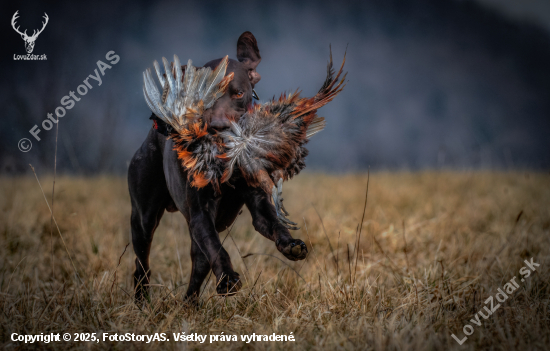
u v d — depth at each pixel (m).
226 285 9.24
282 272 12.37
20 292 11.76
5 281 12.88
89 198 25.09
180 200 10.91
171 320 9.59
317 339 8.91
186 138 9.86
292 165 10.70
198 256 10.50
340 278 12.10
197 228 10.07
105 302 10.94
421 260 14.20
